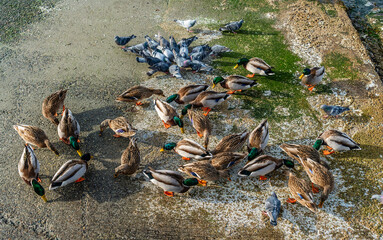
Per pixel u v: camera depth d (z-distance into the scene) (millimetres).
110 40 10586
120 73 9461
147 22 11312
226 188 6684
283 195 6566
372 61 10266
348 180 6770
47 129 7930
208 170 6504
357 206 6336
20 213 6328
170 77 9359
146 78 9336
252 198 6516
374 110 8188
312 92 8742
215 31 10867
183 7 11891
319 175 6375
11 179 6895
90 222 6176
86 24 11180
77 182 6805
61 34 10766
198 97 8109
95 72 9461
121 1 12250
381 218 6152
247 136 7312
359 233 5957
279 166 6855
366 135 7625
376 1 12781
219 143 7121
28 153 6605
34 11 11664
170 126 8000
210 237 5934
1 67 9547
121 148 7508
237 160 6805
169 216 6242
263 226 6074
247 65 9062
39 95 8758
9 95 8742
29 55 9969
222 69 9562
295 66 9508
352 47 10016
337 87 8844
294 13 11391
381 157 7156
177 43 10148
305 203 6109
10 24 11070
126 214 6281
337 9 11570
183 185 6438
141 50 9703
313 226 6066
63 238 5969
